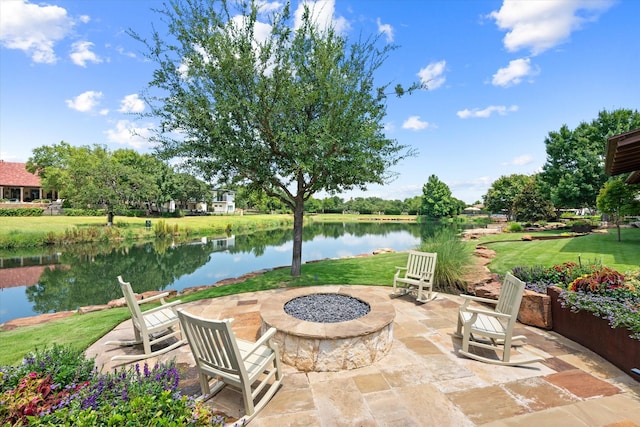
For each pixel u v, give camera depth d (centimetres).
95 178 2636
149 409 160
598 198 1309
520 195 2708
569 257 908
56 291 960
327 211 7550
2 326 515
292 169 656
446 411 252
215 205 5397
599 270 434
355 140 621
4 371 210
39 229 2028
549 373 311
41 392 188
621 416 239
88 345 405
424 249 750
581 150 2064
